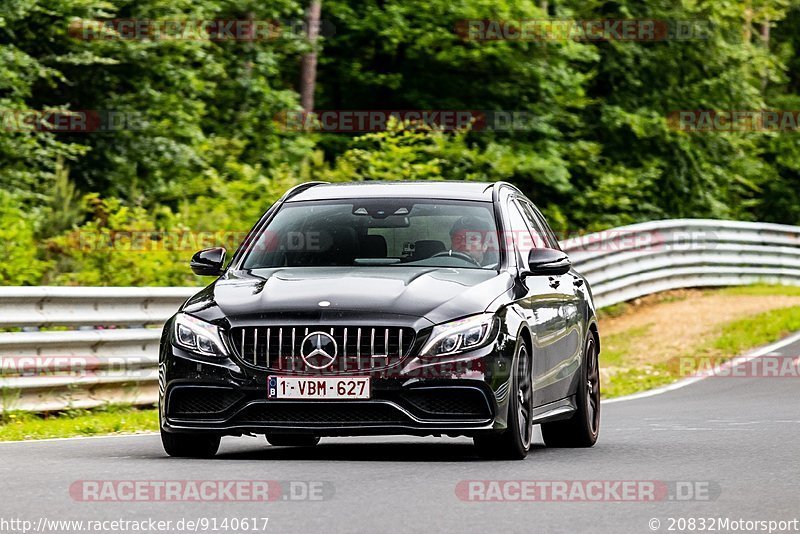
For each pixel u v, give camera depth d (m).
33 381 39.59
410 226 30.56
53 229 68.06
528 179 106.06
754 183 134.12
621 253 80.12
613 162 114.88
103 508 20.88
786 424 37.59
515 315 28.05
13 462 27.34
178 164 78.25
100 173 77.31
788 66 163.38
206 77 85.06
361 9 102.00
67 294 41.34
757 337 67.25
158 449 30.84
